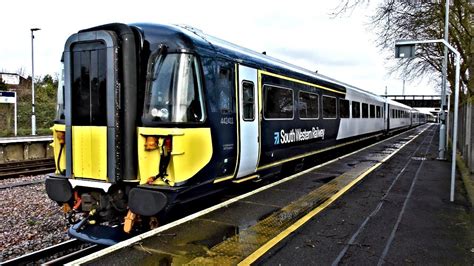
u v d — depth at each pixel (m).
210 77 6.28
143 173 5.61
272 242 5.00
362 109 18.70
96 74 5.68
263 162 8.38
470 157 10.70
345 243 5.04
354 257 4.59
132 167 5.63
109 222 6.32
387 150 17.77
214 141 6.30
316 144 12.04
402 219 6.12
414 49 7.73
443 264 4.42
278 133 9.07
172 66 5.68
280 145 9.21
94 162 5.74
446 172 10.98
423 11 17.52
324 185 8.64
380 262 4.46
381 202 7.21
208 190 6.50
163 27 5.92
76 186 5.91
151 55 5.76
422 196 7.76
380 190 8.30
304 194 7.68
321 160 14.52
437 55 24.38
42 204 8.54
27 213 7.85
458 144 18.16
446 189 8.48
